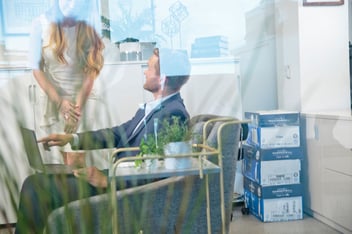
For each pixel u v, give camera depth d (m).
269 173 2.01
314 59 2.28
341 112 2.16
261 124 1.80
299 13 2.28
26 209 0.42
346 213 2.16
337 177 2.18
